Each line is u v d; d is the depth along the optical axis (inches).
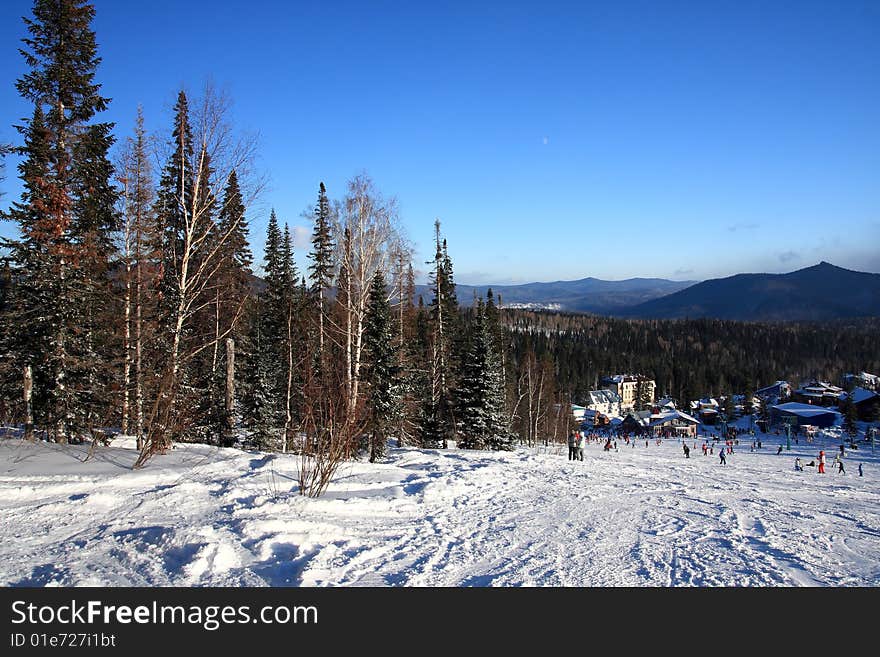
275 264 1161.4
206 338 858.1
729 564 304.7
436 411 1198.9
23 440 573.0
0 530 289.4
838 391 4160.9
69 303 592.1
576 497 507.8
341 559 272.2
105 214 651.5
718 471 1024.9
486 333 1188.5
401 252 940.6
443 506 425.1
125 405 635.5
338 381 547.5
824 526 428.8
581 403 4726.9
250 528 297.0
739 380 5403.5
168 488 388.8
